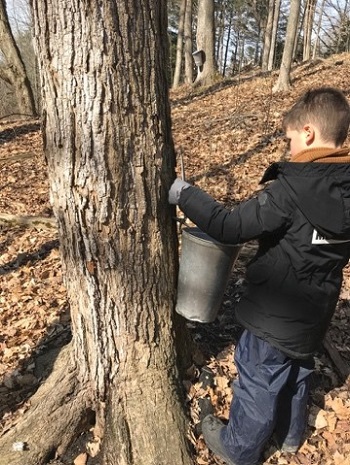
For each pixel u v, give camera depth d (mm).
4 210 6508
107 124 2252
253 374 2373
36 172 8000
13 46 14039
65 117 2277
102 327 2637
